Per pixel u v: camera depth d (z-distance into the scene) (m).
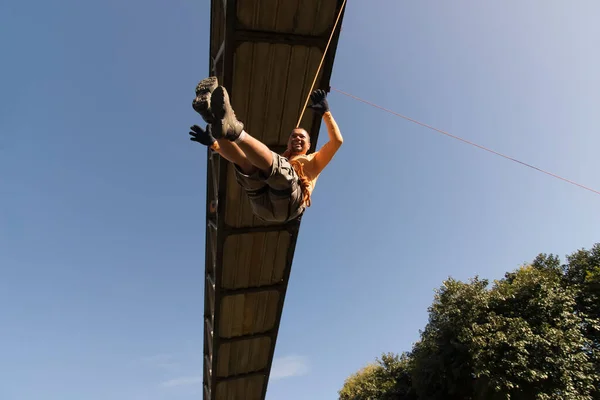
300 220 10.39
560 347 15.52
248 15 7.44
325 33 7.98
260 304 12.37
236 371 14.21
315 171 4.13
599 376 15.47
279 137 9.41
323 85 8.64
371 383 25.95
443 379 18.77
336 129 4.21
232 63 8.00
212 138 3.01
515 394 15.70
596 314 18.77
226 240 10.43
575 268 21.12
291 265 11.52
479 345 16.45
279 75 8.40
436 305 19.83
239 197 9.55
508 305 18.02
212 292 12.60
